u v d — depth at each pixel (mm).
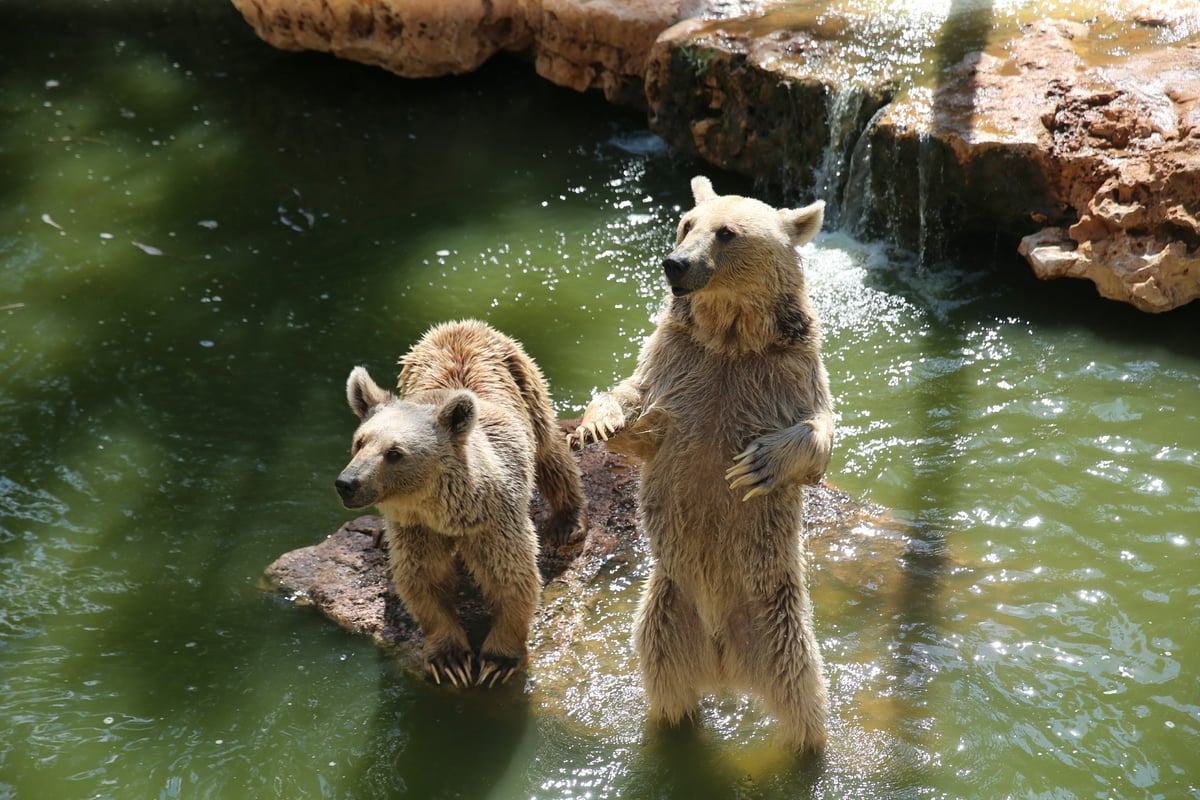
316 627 7531
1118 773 6223
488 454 6766
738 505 5887
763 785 6234
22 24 17094
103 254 12094
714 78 12781
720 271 5559
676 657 6234
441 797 6309
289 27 15766
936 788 6156
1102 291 10281
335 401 10086
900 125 11133
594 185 13172
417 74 15281
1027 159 10531
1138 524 8094
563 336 10758
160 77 15672
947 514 8352
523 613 6926
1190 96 10562
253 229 12570
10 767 6516
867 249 11742
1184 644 7066
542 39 14844
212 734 6746
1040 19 12594
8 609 7812
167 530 8633
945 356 10117
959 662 6973
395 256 12031
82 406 9992
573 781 6355
